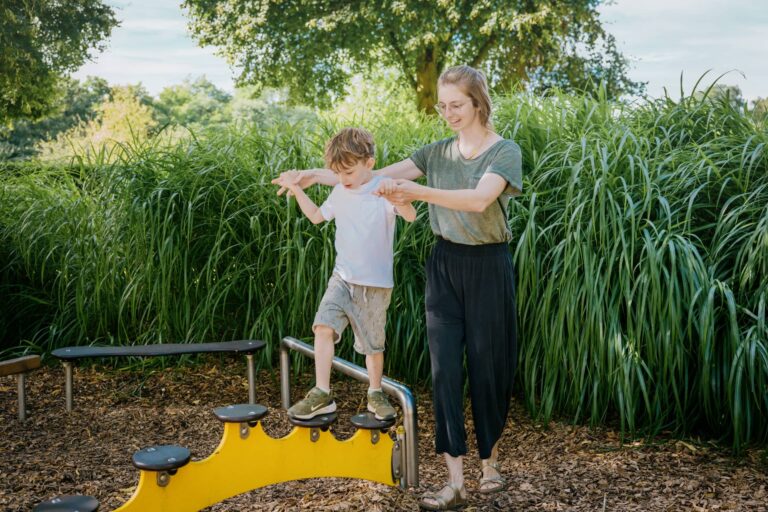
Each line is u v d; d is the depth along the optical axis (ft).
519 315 12.51
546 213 12.88
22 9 61.93
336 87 69.97
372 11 63.05
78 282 16.55
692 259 10.91
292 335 14.51
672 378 11.07
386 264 9.43
